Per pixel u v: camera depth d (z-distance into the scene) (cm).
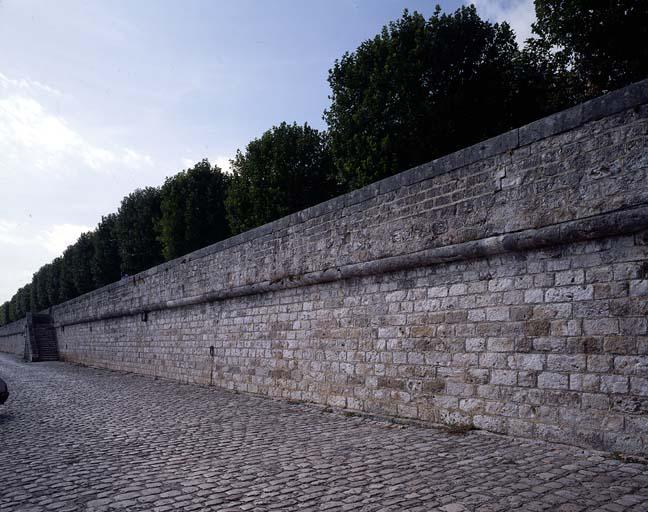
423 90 1905
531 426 728
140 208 3969
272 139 2609
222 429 921
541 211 746
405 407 934
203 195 3353
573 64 1878
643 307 629
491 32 1986
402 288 973
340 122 2034
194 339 1834
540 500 473
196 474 616
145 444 808
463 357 841
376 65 1925
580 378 680
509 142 800
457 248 852
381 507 475
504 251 789
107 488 571
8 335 6506
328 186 2628
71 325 3750
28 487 586
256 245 1462
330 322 1152
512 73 1998
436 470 590
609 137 680
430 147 1895
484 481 539
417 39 1897
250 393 1449
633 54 1662
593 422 659
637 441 612
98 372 2598
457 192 875
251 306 1489
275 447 754
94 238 4578
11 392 1695
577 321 693
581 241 700
